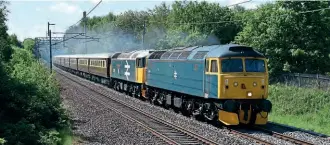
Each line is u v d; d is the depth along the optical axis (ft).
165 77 87.97
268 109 65.26
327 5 126.31
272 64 127.54
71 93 119.03
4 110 59.31
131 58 116.16
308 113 97.50
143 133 60.75
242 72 65.62
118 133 60.95
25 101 61.67
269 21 128.26
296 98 105.40
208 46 73.10
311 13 124.57
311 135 60.59
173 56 83.71
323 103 98.63
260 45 128.67
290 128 66.13
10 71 72.33
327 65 127.54
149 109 88.84
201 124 69.41
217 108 67.46
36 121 59.82
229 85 64.95
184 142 54.24
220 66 65.31
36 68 99.50
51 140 51.78
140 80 107.24
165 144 53.52
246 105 66.18
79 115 78.43
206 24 184.55
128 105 94.07
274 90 114.93
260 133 62.03
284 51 125.80
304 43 126.00
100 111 84.28
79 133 61.11
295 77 119.85
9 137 48.06
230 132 63.46
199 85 71.41
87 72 187.01
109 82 147.95
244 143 54.08
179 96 84.02
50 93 73.46
